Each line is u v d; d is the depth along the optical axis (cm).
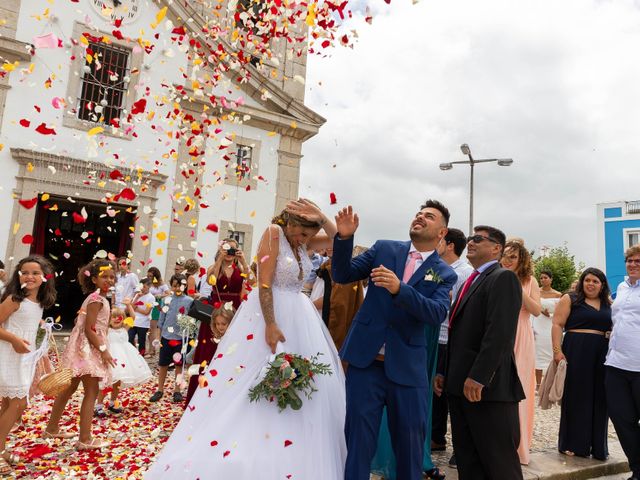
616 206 2502
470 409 295
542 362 784
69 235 1475
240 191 1316
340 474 298
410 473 282
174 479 271
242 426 285
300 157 1441
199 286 702
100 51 1162
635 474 418
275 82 1409
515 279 296
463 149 1543
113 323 523
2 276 720
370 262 323
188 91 1160
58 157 1084
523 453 424
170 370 809
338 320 400
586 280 488
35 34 1101
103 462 367
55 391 378
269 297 316
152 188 1177
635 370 419
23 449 388
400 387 288
